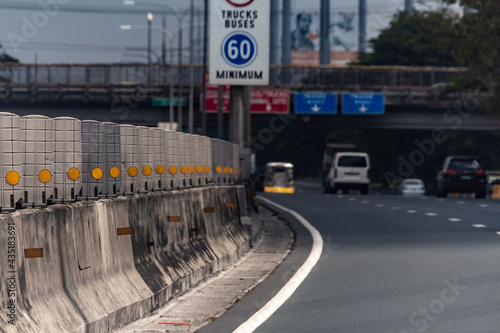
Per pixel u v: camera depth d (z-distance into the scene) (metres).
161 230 30.05
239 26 60.31
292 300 29.11
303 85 198.25
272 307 27.69
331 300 29.06
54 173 22.16
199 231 36.16
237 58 60.38
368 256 42.84
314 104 196.00
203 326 24.41
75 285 21.56
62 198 22.22
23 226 19.02
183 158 35.78
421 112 195.62
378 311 26.83
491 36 137.62
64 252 21.09
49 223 20.36
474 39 139.88
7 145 19.34
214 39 60.41
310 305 28.06
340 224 65.81
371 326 24.31
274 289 31.75
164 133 32.41
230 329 23.95
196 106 195.25
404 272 36.34
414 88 196.00
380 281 33.66
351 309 27.23
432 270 36.88
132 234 26.64
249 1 60.22
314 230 60.22
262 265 40.31
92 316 21.47
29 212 19.53
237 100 61.31
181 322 24.98
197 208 36.22
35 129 21.03
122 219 25.83
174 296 29.47
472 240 51.00
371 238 53.34
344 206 93.00
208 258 35.72
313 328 24.06
